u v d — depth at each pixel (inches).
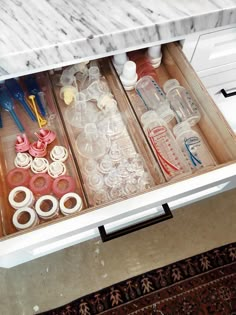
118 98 29.9
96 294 39.9
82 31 21.1
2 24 21.3
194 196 31.1
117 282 40.8
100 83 30.2
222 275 40.8
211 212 45.5
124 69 27.8
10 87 28.7
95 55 22.7
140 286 40.3
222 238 43.8
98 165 26.7
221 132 24.7
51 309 39.3
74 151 26.8
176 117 28.3
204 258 42.0
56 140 27.5
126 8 22.4
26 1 22.5
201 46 27.9
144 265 41.9
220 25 24.1
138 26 21.5
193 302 39.3
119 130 28.1
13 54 20.1
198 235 43.9
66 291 40.4
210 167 22.4
